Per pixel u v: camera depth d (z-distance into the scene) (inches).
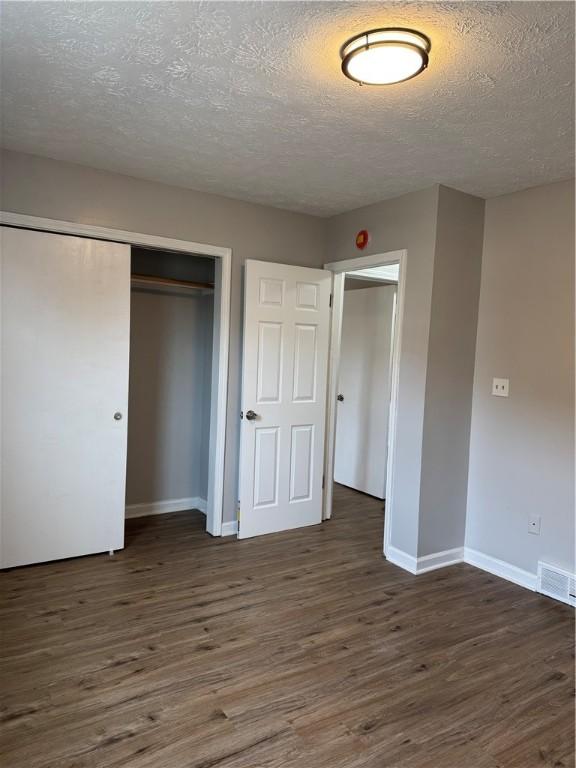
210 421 153.6
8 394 119.3
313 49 72.1
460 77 77.2
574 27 64.4
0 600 110.2
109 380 131.1
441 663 93.8
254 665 91.0
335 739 74.5
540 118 89.7
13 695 81.0
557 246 120.3
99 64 78.5
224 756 70.6
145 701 80.7
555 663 95.1
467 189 128.3
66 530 129.3
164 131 102.5
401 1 61.0
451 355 132.8
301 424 158.2
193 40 71.2
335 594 119.2
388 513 139.4
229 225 144.6
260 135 102.2
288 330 153.0
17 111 95.7
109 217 126.9
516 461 128.6
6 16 67.0
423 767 70.2
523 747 74.5
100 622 103.0
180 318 166.9
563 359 119.0
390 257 138.9
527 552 126.3
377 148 105.7
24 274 118.9
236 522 153.5
